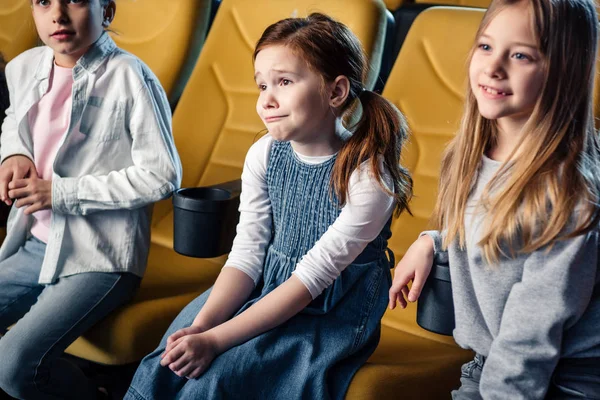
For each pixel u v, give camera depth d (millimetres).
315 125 1097
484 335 991
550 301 892
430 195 1461
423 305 1051
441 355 1241
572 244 889
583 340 921
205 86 1831
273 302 1088
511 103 917
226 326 1083
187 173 1789
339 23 1124
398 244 1476
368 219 1086
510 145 990
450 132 1464
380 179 1076
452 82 1488
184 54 1913
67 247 1366
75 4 1339
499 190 955
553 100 911
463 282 1001
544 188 909
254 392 1060
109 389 1450
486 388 925
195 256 1251
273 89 1086
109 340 1321
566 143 924
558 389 938
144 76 1402
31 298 1432
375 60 1584
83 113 1373
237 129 1772
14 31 2285
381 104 1121
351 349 1100
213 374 1047
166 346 1093
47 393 1301
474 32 1491
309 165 1144
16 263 1444
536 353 896
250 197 1225
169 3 1940
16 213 1464
